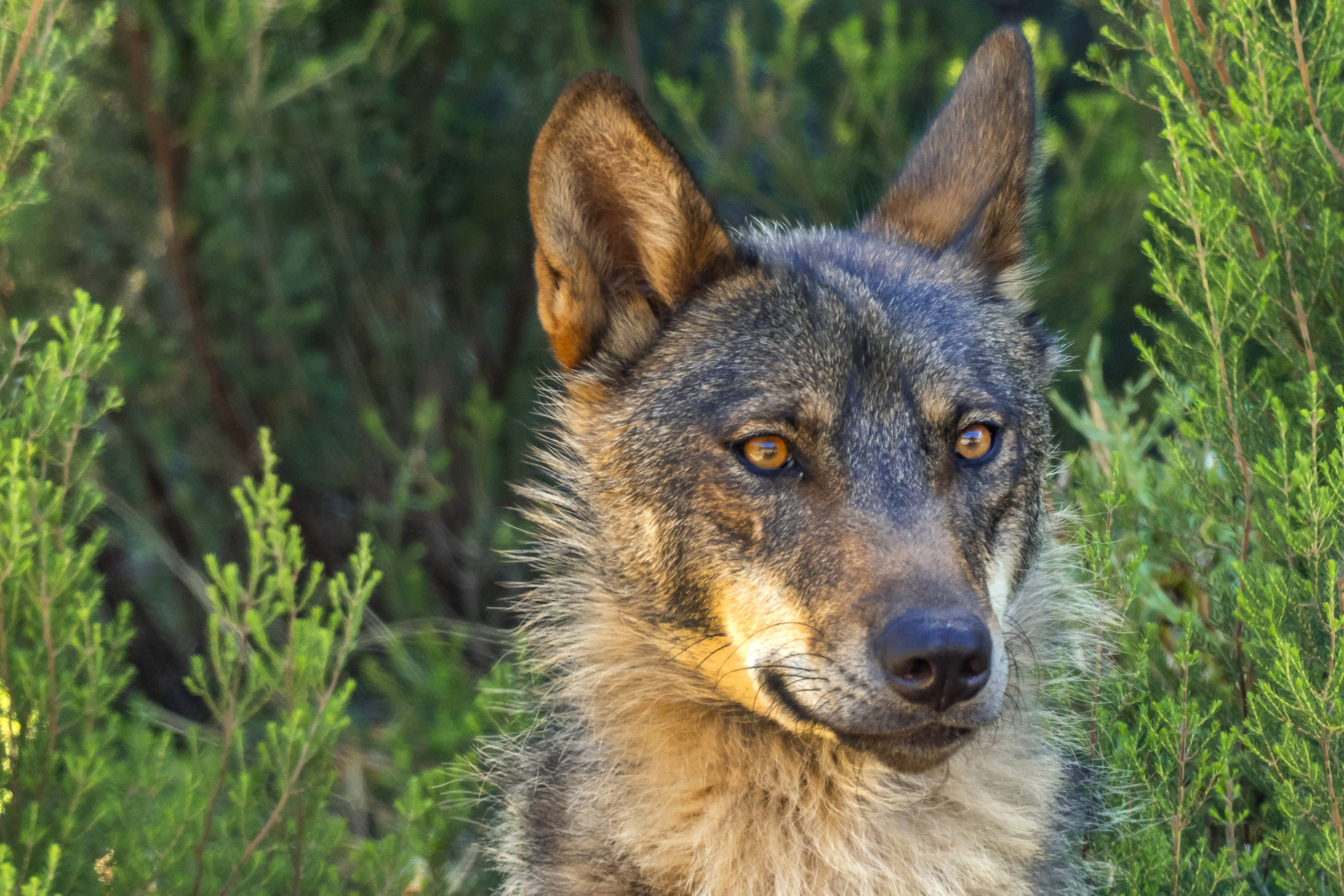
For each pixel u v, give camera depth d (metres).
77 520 4.67
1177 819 4.24
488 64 8.89
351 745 7.54
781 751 4.19
